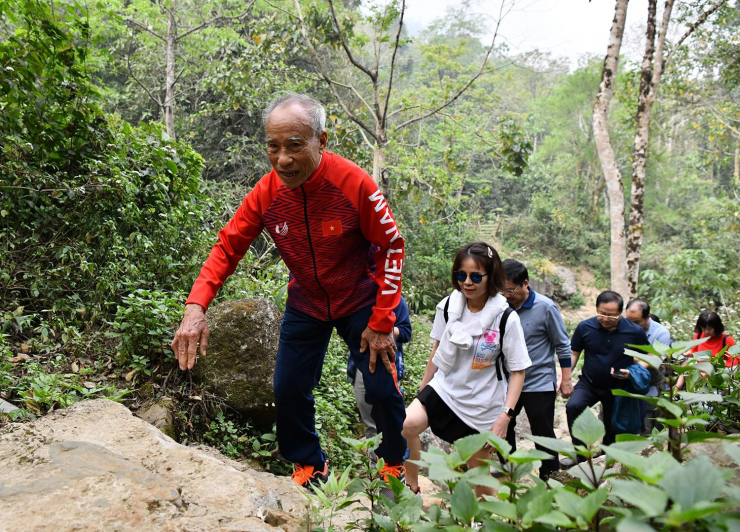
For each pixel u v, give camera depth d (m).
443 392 3.26
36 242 5.04
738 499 0.91
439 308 3.49
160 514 1.66
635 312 4.77
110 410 2.44
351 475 4.06
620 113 28.55
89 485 1.76
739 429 2.39
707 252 13.00
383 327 2.62
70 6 5.63
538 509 1.00
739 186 20.72
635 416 4.42
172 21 12.30
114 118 6.84
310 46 10.77
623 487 0.89
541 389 4.32
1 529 1.54
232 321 4.23
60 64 5.66
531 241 29.34
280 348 2.88
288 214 2.54
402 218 15.24
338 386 5.37
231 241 2.64
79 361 4.25
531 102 40.50
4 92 5.16
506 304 3.17
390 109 19.52
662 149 28.88
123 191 5.54
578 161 32.16
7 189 5.00
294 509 2.25
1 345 3.92
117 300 5.05
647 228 29.45
